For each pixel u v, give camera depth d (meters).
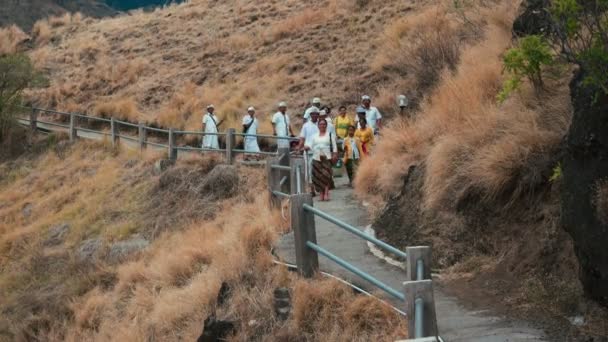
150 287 10.67
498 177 8.14
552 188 7.55
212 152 18.45
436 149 9.30
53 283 13.45
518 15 11.63
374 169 12.48
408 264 5.78
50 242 16.30
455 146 9.05
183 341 8.20
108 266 12.98
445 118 11.36
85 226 16.33
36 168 22.47
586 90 6.46
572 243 6.91
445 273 8.02
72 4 76.81
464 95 11.02
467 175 8.62
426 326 5.33
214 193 15.37
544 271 7.08
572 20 6.69
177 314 8.75
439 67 18.75
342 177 15.95
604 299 6.02
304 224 8.02
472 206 8.47
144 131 20.20
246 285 8.25
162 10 39.09
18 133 24.89
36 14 67.44
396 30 23.78
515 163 8.07
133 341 8.86
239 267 8.63
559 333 6.05
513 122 8.76
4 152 24.27
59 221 17.25
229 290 8.30
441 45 19.12
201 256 10.35
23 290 13.83
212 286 8.66
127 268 11.87
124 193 17.47
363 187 12.59
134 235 15.16
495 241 7.96
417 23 23.42
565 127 8.05
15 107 25.14
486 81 10.81
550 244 7.18
